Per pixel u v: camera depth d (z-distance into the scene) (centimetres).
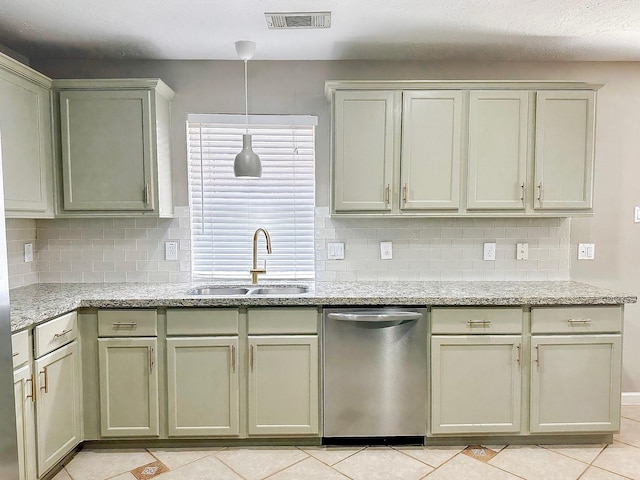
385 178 264
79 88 259
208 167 299
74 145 261
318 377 243
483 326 240
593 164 264
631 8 220
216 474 220
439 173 263
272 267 305
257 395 242
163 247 296
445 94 260
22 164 234
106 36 253
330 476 218
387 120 262
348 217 272
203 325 239
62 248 292
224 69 292
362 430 244
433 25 240
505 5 217
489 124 261
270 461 232
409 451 243
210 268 304
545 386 242
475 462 231
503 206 264
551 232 298
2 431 97
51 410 211
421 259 297
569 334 241
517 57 288
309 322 241
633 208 299
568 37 256
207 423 242
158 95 266
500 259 298
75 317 233
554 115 261
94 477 218
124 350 238
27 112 238
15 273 270
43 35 251
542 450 243
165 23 237
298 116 295
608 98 295
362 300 238
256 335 240
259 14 227
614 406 244
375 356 241
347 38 257
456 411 244
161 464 230
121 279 296
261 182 302
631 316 304
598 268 300
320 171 297
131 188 263
